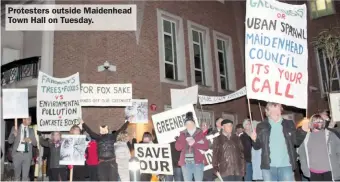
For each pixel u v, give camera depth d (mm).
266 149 5957
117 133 9148
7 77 15859
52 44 14703
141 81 14078
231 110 17453
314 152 6512
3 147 15078
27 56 16438
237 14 19406
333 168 6406
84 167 9555
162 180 9812
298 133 6426
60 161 8805
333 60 15789
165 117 9164
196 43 17250
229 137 7324
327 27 19422
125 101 10719
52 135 9469
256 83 6062
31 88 15180
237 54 18953
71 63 14055
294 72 6332
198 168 7715
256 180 8289
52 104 9977
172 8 16031
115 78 13453
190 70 16281
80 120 9234
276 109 6055
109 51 13531
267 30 6230
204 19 17500
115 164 8617
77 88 10055
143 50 14438
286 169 5883
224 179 7160
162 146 8305
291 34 6395
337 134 6547
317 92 19641
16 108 9734
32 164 12586
